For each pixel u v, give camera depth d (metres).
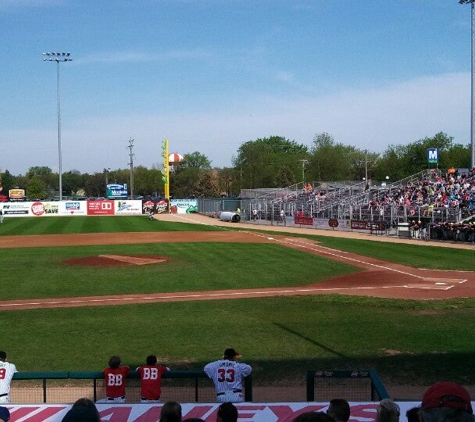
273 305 22.64
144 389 10.98
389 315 20.70
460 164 105.38
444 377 13.95
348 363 15.08
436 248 41.91
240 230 59.44
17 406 9.06
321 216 66.56
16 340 17.67
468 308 21.75
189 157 177.50
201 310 21.88
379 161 130.62
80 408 5.10
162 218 79.50
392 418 5.31
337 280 28.98
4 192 178.00
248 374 11.05
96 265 34.44
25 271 32.28
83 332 18.58
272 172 131.88
